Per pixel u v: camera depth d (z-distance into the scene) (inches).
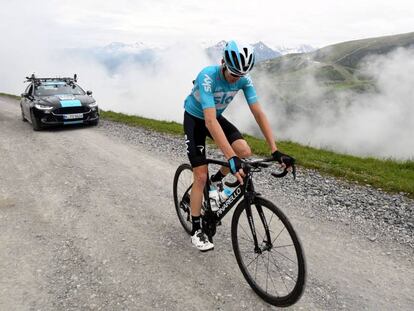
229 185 157.9
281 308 142.7
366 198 276.8
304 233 212.8
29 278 160.6
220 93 155.4
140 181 307.1
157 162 372.2
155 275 164.2
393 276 168.2
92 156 393.1
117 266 171.6
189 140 168.7
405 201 272.2
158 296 148.6
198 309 140.9
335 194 285.0
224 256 182.4
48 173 325.1
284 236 187.9
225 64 142.6
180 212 215.3
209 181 174.2
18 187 285.7
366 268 174.9
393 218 236.8
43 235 203.5
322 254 187.8
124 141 483.2
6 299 145.5
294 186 305.0
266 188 297.9
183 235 207.2
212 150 444.5
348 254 188.4
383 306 145.9
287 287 151.9
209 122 146.8
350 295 152.7
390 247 196.9
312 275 167.5
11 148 426.0
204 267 171.8
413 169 421.1
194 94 165.2
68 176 316.8
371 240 204.8
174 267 171.3
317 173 353.7
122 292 150.9
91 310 139.5
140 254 183.6
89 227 215.3
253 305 144.3
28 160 370.6
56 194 271.1
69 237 201.5
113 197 267.1
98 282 158.1
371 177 342.3
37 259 177.0
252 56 137.4
